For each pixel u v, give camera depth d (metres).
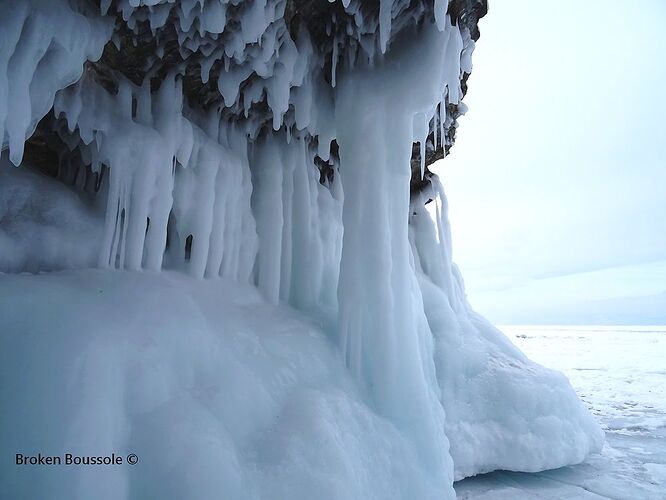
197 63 4.57
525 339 65.00
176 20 3.92
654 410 13.00
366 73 5.04
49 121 4.40
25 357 2.69
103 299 3.45
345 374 4.75
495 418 6.59
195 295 4.38
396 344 4.82
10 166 4.38
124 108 4.36
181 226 4.92
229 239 5.24
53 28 3.19
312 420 3.63
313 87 5.29
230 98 4.69
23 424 2.45
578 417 7.24
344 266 5.07
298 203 6.11
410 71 4.82
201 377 3.47
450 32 4.73
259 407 3.56
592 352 37.91
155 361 3.12
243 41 4.14
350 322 4.96
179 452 2.69
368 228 4.96
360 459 3.77
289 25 4.58
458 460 6.10
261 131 6.05
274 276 5.62
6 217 3.95
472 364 6.98
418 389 4.70
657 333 89.81
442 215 8.92
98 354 2.80
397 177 5.02
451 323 7.42
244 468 2.96
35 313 2.96
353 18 4.57
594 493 6.09
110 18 3.78
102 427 2.51
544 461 6.40
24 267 3.82
